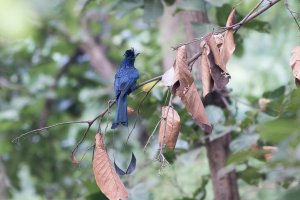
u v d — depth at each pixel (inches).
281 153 188.4
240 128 364.2
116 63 670.5
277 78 602.9
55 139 593.3
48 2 220.8
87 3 456.1
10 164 577.3
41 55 631.2
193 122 376.8
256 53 647.8
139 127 512.7
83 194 432.5
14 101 601.0
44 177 582.6
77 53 648.4
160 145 255.8
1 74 639.8
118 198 260.8
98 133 269.1
